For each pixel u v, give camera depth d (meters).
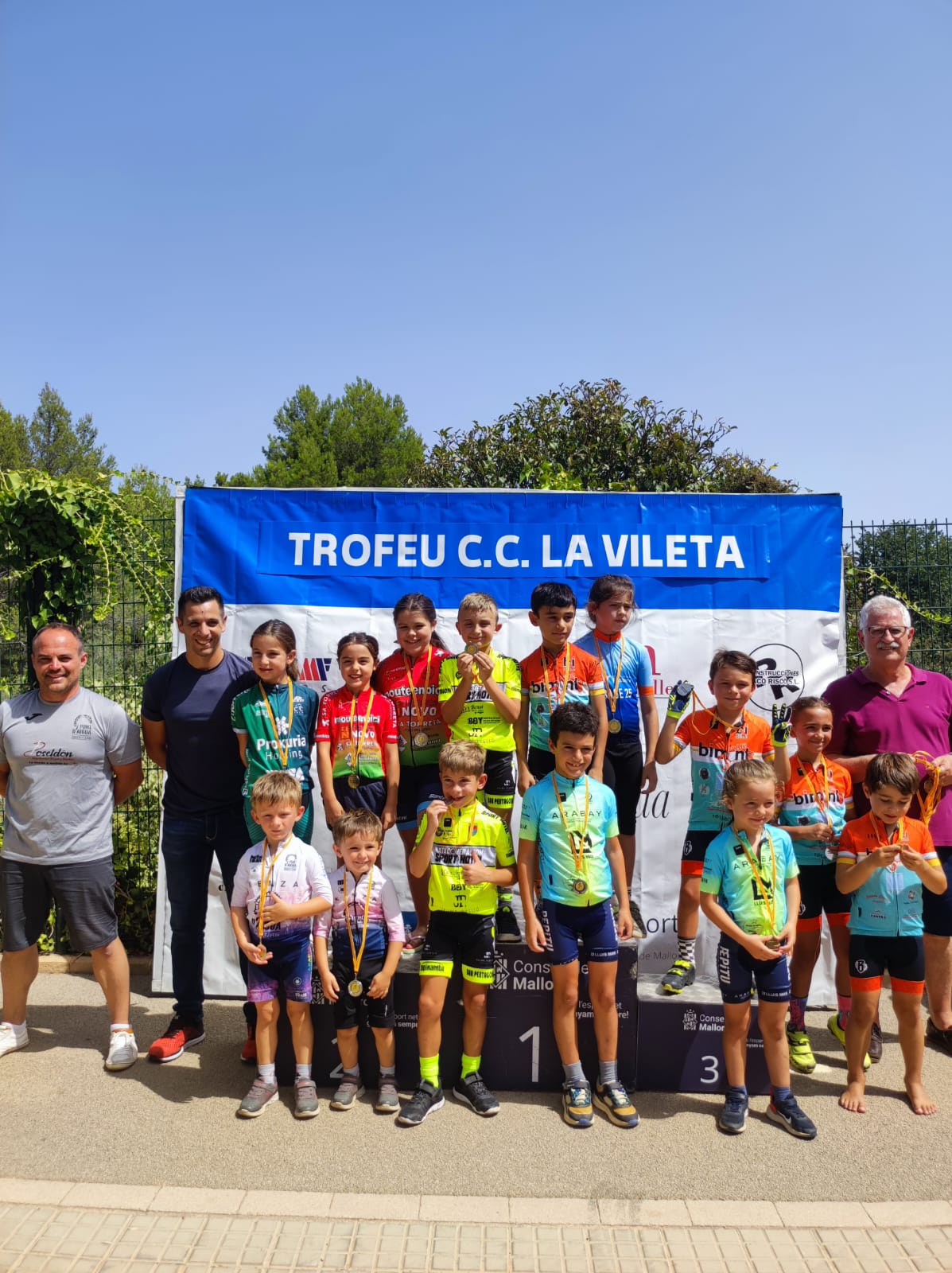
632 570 5.63
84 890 4.35
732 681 4.40
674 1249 3.01
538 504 5.69
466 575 5.64
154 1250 2.96
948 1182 3.44
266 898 3.98
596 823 4.04
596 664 4.56
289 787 4.04
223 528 5.68
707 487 11.48
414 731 4.53
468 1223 3.13
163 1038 4.50
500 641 5.59
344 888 4.05
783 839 4.05
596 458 11.44
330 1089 4.16
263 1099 3.92
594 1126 3.83
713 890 3.98
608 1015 3.97
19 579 5.97
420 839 4.00
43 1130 3.74
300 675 5.59
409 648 4.50
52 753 4.34
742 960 3.91
